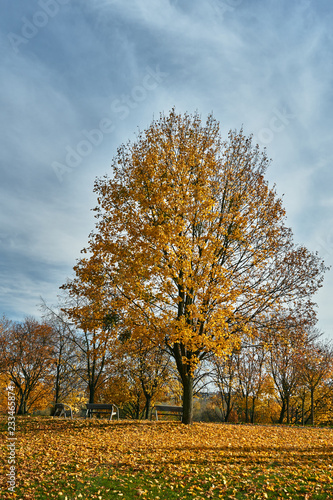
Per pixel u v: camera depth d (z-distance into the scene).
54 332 35.34
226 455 10.45
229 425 17.62
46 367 36.25
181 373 16.89
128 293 15.94
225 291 15.59
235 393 39.03
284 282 16.73
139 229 15.96
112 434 13.96
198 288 15.36
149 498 7.29
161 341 15.68
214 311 15.59
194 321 16.19
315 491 7.19
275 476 8.22
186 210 15.81
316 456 10.33
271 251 16.69
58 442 12.41
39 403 40.59
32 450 11.10
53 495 7.44
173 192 16.05
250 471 8.75
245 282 16.62
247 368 36.38
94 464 9.62
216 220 17.05
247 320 16.09
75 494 7.51
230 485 7.80
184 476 8.48
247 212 17.16
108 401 33.00
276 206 17.12
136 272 15.47
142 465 9.41
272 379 36.69
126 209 16.83
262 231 16.94
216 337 14.86
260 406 43.09
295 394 39.81
